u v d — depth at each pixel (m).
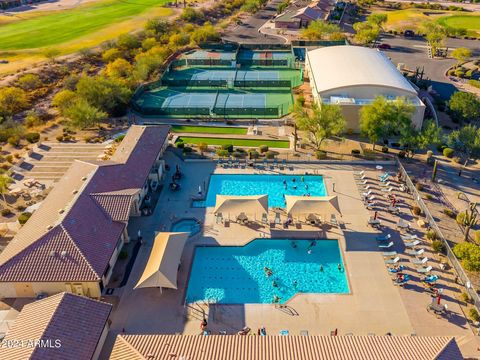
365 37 135.00
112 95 90.44
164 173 69.81
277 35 153.25
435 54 128.38
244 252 54.41
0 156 75.50
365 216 59.78
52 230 48.34
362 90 82.88
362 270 50.59
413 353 35.72
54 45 145.75
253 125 87.06
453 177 69.00
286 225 57.91
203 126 87.00
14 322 40.69
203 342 37.75
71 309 40.31
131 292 47.91
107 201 54.81
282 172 70.44
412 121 79.81
